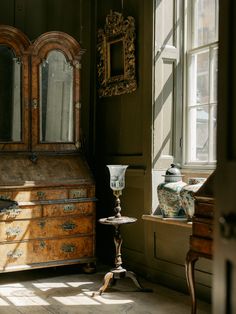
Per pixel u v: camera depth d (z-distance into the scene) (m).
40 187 4.57
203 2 4.45
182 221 4.04
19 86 4.84
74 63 5.09
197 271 4.04
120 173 4.23
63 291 4.25
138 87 4.84
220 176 1.60
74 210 4.77
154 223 4.57
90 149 5.68
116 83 5.12
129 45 4.84
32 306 3.81
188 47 4.62
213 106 4.28
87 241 4.85
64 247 4.71
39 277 4.76
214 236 1.63
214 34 4.31
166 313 3.63
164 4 4.59
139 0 4.79
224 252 1.55
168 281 4.39
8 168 4.58
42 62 4.92
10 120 4.79
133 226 4.92
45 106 4.95
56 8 5.52
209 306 3.80
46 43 4.93
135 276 4.26
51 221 4.64
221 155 1.59
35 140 4.88
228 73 1.56
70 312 3.66
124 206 5.05
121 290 4.29
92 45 5.62
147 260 4.68
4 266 4.39
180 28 4.66
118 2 5.14
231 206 1.52
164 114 4.61
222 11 1.60
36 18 5.40
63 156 5.01
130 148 4.98
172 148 4.67
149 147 4.58
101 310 3.71
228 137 1.56
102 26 5.46
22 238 4.48
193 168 4.47
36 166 4.74
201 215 3.16
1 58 4.78
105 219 4.29
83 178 4.85
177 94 4.65
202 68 4.44
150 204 4.56
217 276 1.61
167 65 4.62
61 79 5.04
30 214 4.52
